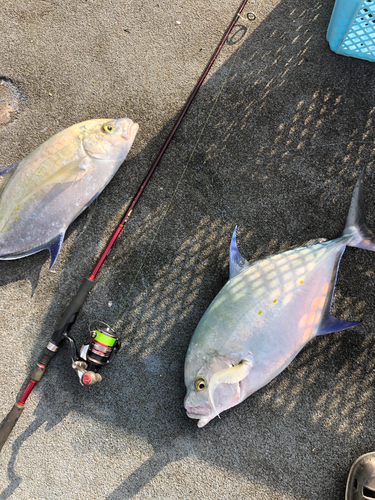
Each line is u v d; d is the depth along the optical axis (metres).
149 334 0.89
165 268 0.90
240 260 0.83
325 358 0.87
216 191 0.90
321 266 0.79
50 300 0.90
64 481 0.88
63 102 0.93
